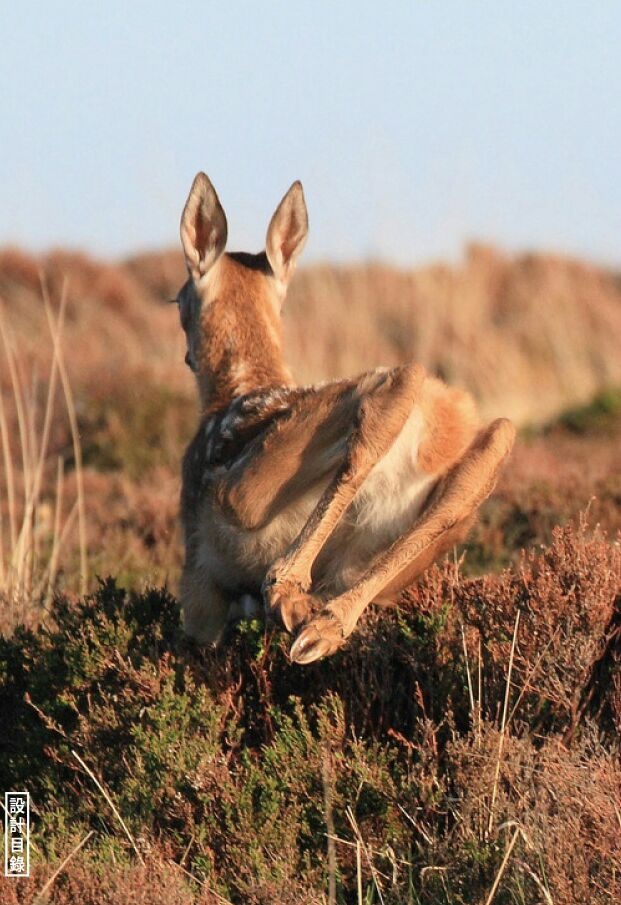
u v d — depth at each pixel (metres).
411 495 15.37
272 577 14.34
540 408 51.94
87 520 30.09
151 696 15.88
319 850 14.13
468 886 13.06
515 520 26.98
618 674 15.56
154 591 18.98
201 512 17.14
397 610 16.50
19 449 37.78
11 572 23.06
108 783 15.44
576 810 13.43
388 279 69.06
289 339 57.59
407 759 14.88
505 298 80.88
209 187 19.19
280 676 16.58
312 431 15.59
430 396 15.35
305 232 20.06
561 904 12.45
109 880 12.89
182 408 40.62
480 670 15.42
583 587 15.82
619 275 93.44
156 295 84.94
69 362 45.78
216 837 14.34
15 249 77.94
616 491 28.41
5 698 17.66
